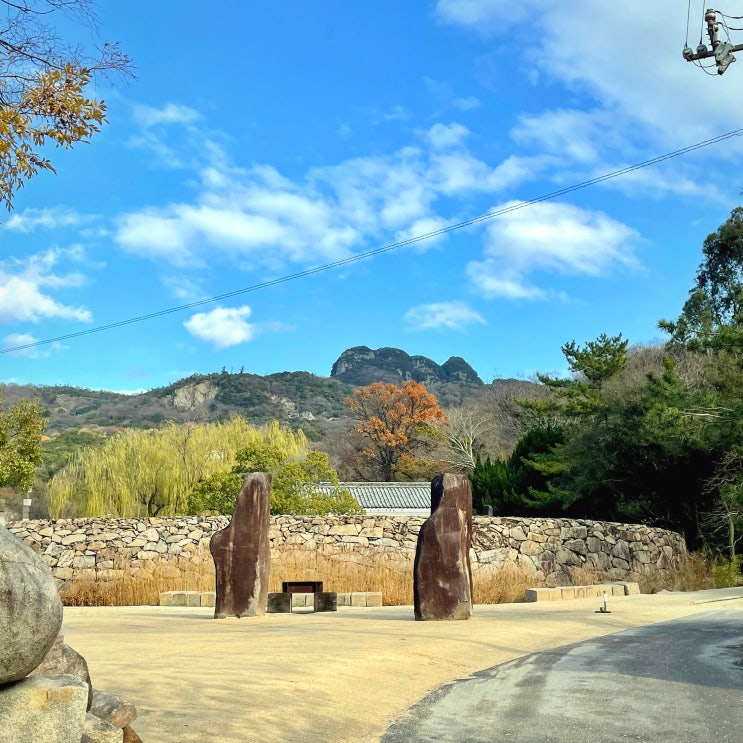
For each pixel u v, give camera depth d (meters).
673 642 12.94
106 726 5.14
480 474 36.00
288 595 18.81
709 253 50.78
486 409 62.59
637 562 27.69
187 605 21.45
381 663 10.30
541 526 26.88
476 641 12.74
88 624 15.27
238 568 16.94
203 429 43.25
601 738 6.94
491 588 23.39
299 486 33.94
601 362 37.44
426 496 44.59
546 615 17.27
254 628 14.25
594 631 14.59
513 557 26.14
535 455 33.19
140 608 20.58
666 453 28.84
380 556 25.88
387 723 7.61
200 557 25.83
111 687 8.06
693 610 18.42
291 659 10.10
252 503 17.16
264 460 34.06
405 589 23.91
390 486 45.88
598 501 31.77
